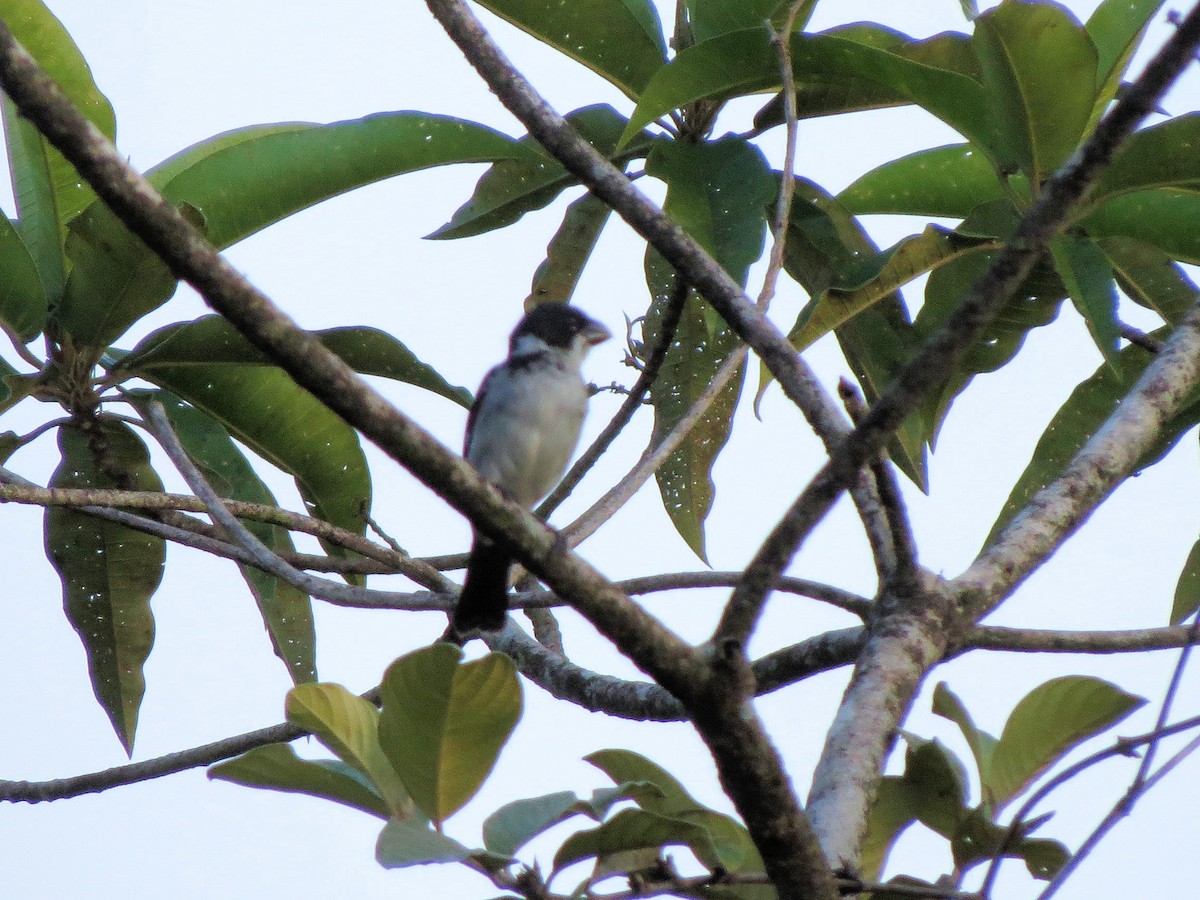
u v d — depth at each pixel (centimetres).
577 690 845
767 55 794
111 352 994
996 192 971
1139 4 862
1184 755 500
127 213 421
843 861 536
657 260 1063
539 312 973
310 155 890
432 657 452
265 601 1001
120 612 1016
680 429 791
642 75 942
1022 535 687
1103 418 941
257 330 441
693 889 512
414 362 934
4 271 862
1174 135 746
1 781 890
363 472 991
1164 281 911
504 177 1037
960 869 563
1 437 926
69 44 888
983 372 908
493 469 920
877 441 484
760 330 689
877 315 935
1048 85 716
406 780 480
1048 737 568
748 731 485
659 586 852
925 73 754
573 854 494
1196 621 522
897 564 642
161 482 991
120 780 884
